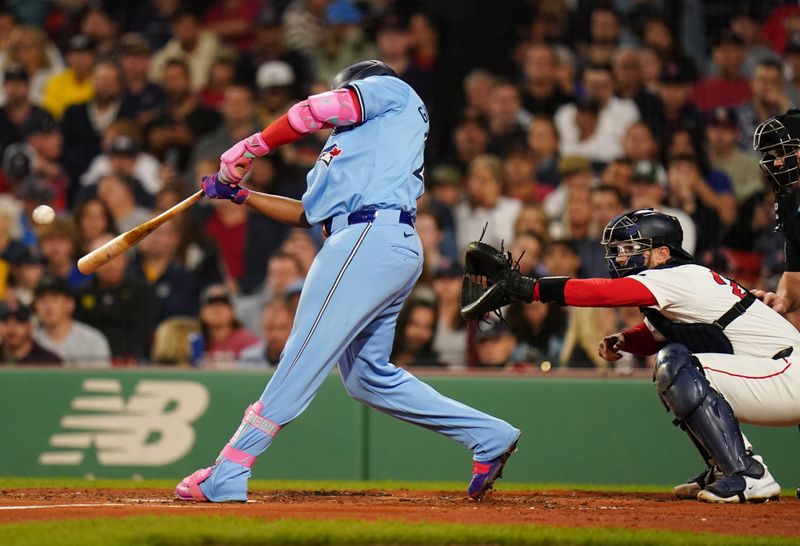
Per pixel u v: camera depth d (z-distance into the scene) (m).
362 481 23.81
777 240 28.75
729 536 12.48
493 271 15.84
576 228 29.75
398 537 12.05
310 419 24.20
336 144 15.04
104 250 15.47
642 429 23.48
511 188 31.25
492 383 23.89
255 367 25.91
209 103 34.94
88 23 36.81
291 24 36.47
